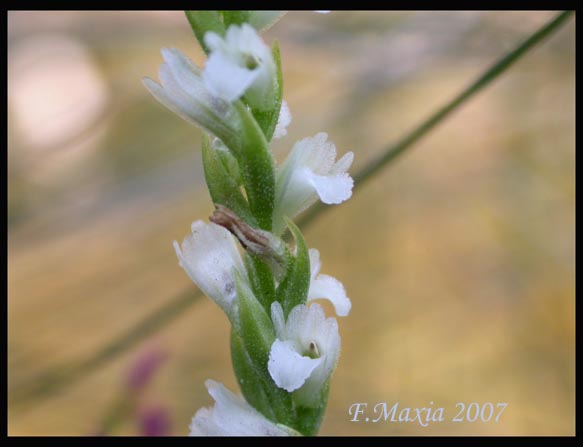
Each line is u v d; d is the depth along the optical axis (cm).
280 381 8
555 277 22
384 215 23
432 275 23
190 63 8
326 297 9
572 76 21
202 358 20
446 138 22
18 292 21
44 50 22
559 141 22
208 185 9
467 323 22
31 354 19
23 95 22
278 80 9
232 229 8
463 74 21
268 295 9
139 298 21
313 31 19
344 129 20
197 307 22
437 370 22
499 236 23
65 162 21
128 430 16
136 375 15
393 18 19
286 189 9
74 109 22
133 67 22
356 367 22
